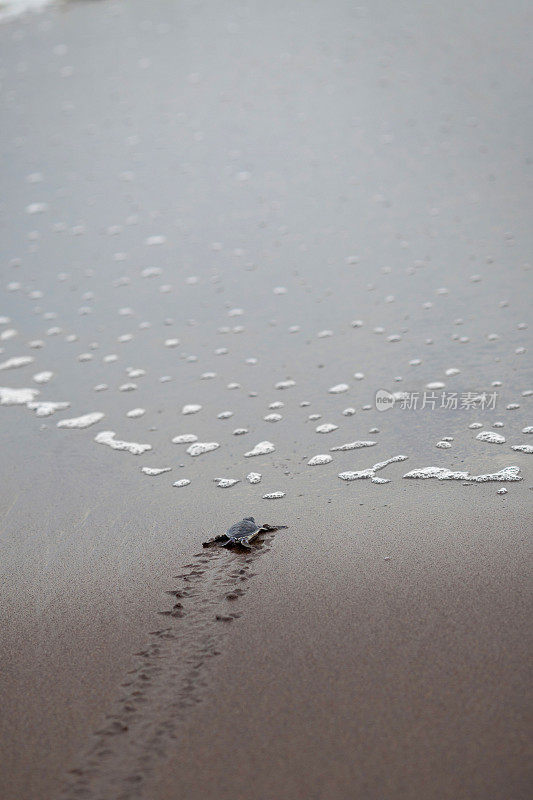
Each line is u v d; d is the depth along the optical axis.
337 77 13.65
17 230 10.73
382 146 11.42
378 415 5.82
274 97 13.34
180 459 5.59
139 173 11.75
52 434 6.24
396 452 5.24
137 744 2.92
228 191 10.92
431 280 8.12
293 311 7.96
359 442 5.46
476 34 14.41
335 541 4.25
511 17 14.86
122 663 3.44
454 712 2.88
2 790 2.77
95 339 7.97
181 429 6.05
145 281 9.09
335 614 3.59
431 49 14.11
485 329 6.94
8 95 14.83
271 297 8.33
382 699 3.00
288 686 3.14
